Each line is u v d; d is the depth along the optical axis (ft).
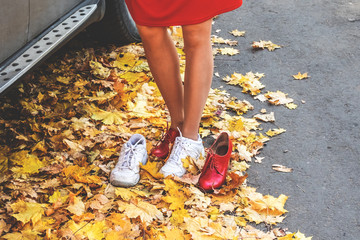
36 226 7.13
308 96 10.78
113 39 12.51
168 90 8.14
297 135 9.51
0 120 9.42
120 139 9.21
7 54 8.13
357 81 11.29
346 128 9.68
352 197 7.96
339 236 7.23
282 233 7.25
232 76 11.45
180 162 8.10
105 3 11.30
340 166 8.66
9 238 6.85
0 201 7.59
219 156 7.95
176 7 6.98
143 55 12.21
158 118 9.89
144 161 8.36
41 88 10.61
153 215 7.36
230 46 13.03
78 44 12.49
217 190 7.90
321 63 12.07
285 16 14.56
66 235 6.94
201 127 9.75
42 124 9.39
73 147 8.86
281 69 11.87
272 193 8.07
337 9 14.85
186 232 7.26
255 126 9.77
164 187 7.90
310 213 7.65
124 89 10.80
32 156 8.61
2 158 8.51
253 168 8.64
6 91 7.84
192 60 7.54
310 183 8.28
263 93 10.91
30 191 7.75
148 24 7.25
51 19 9.23
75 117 9.72
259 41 13.19
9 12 7.87
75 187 7.92
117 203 7.63
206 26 7.23
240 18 14.57
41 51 8.51
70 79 10.94
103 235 7.02
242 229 7.32
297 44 12.99
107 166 8.50
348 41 13.07
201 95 7.79
